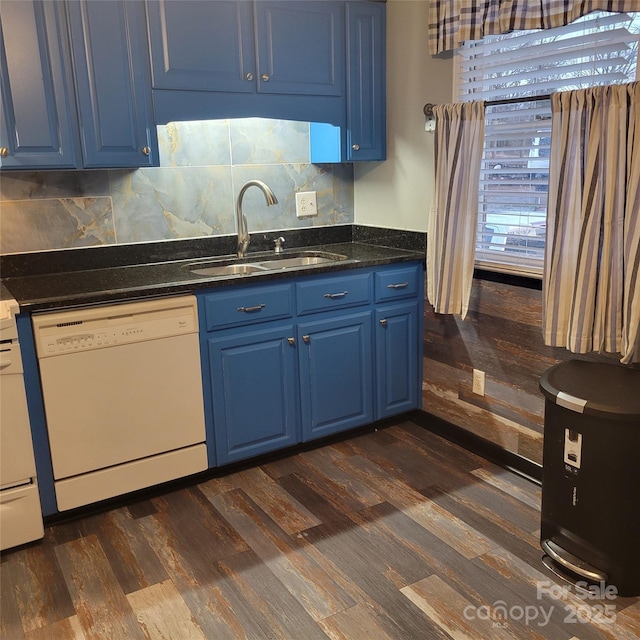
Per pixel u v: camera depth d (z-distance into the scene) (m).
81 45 2.42
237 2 2.70
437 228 2.84
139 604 2.03
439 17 2.77
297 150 3.34
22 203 2.70
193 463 2.70
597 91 2.11
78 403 2.39
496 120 2.75
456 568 2.15
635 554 1.96
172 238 3.06
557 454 2.05
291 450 3.03
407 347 3.21
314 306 2.87
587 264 2.22
